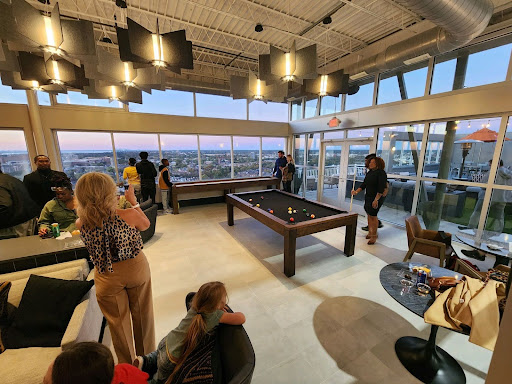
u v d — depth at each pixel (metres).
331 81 2.90
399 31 4.08
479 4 2.05
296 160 7.56
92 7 3.46
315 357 1.64
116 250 1.21
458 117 3.42
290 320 2.00
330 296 2.33
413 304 1.41
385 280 1.67
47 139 4.66
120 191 5.01
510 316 0.58
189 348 1.02
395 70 4.27
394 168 4.53
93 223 1.13
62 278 1.69
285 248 2.68
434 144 3.83
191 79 5.84
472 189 3.41
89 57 1.90
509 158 3.02
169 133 5.91
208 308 1.09
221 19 3.81
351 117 5.18
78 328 1.34
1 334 1.40
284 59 2.36
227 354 1.00
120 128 5.30
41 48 1.72
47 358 1.28
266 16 3.72
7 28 1.57
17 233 2.29
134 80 2.51
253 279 2.65
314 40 4.14
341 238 3.89
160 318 2.02
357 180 5.39
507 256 2.10
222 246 3.59
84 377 0.66
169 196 6.04
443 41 2.82
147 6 3.42
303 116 6.95
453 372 1.50
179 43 2.03
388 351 1.69
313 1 3.33
